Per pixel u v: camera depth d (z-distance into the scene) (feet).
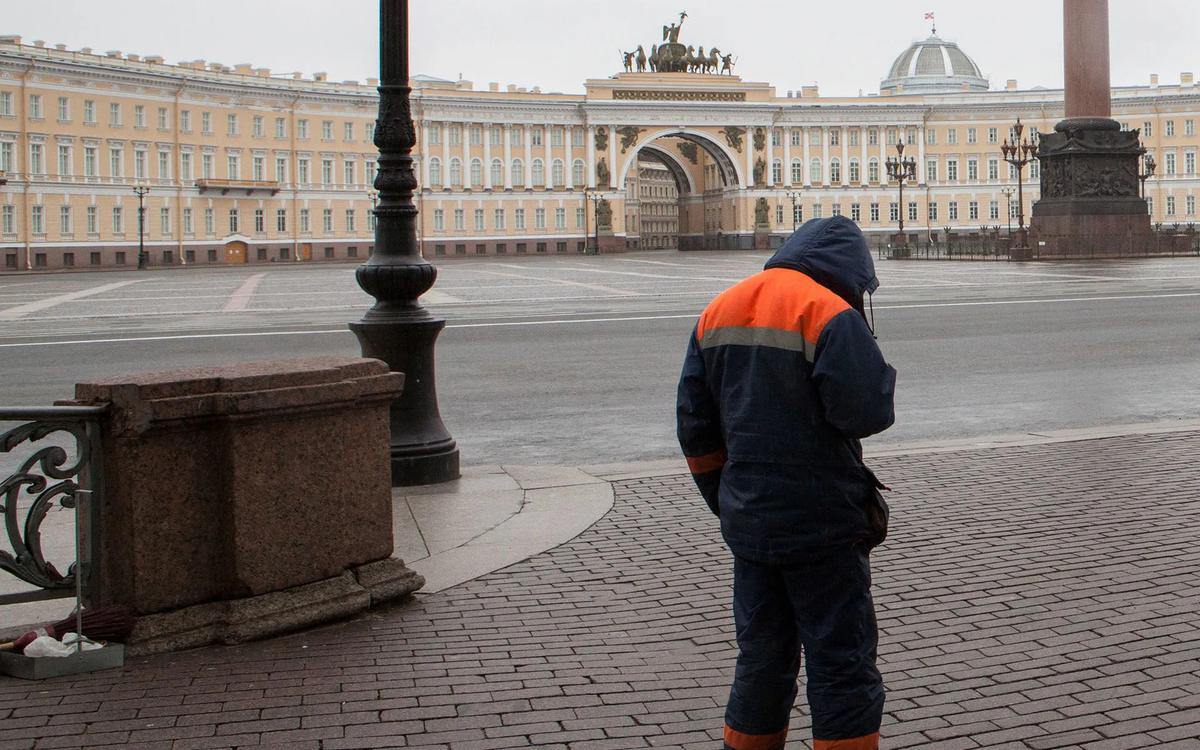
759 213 390.63
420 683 17.15
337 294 132.36
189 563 18.92
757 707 12.92
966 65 448.24
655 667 17.67
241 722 15.76
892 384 12.35
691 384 13.08
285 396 19.25
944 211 399.65
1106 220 183.93
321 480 20.08
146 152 296.92
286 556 19.61
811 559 12.43
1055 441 35.09
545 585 21.99
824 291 12.54
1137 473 30.50
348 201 347.15
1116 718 15.43
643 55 386.32
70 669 17.57
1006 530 25.18
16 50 263.49
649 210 489.26
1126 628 18.89
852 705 12.44
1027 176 396.16
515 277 174.50
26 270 258.57
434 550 24.45
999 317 79.61
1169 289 105.09
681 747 14.92
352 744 15.06
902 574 22.17
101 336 76.23
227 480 19.06
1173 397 44.57
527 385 50.88
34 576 18.12
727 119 385.29
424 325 30.78
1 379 53.42
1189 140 380.78
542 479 31.17
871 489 12.77
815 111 391.65
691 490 29.66
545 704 16.30
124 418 18.19
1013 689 16.51
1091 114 183.11
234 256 319.47
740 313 12.78
